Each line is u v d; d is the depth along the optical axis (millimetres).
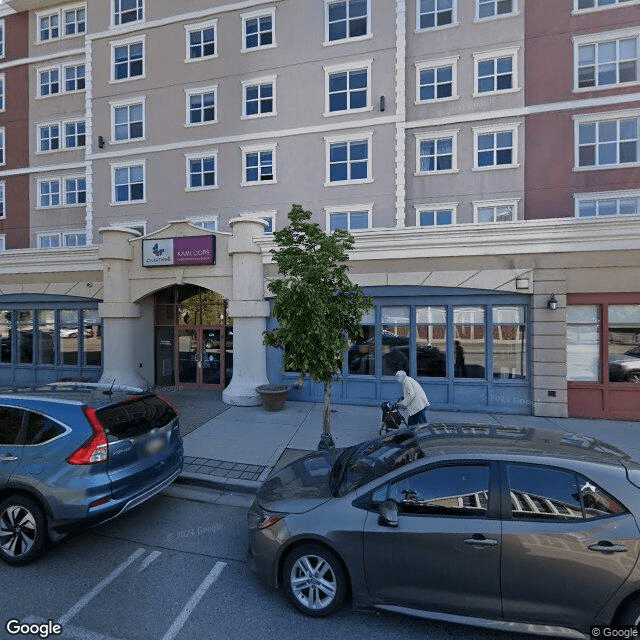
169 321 12398
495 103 13453
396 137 13883
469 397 8969
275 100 14797
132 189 16391
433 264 9047
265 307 9859
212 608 3004
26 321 12633
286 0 14602
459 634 2785
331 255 5801
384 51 13922
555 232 8320
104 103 16500
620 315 8227
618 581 2441
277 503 3270
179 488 5262
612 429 7578
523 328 8797
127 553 3738
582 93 12828
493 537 2627
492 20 13367
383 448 3652
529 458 2816
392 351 9461
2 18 18609
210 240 10078
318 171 14492
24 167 18406
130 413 4168
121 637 2717
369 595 2854
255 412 8898
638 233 7910
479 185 13586
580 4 12898
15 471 3580
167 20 15641
